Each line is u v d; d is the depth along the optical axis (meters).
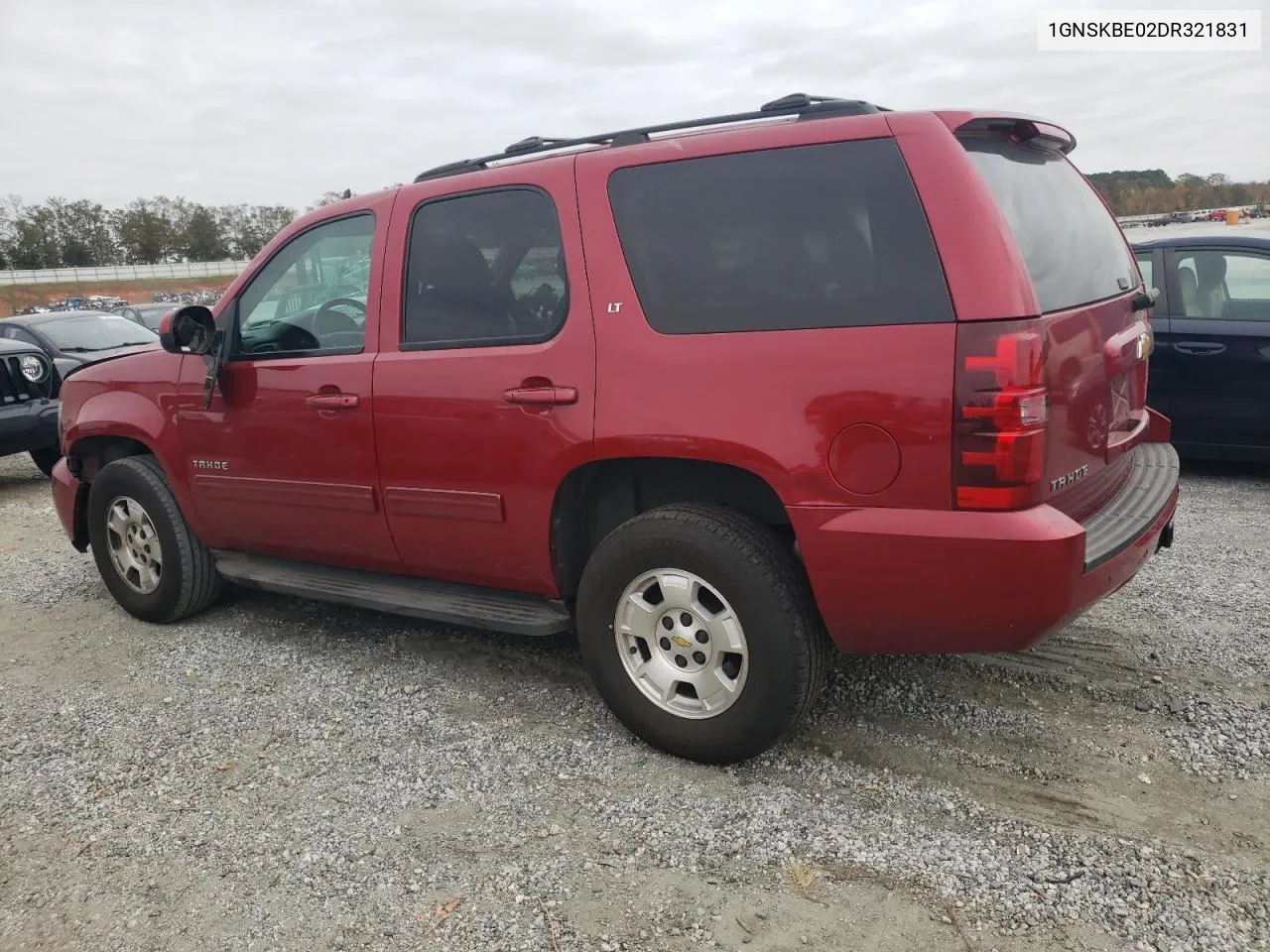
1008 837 2.56
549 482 3.13
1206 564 4.64
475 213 3.34
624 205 2.99
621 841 2.65
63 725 3.58
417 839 2.72
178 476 4.30
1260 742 2.97
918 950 2.17
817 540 2.63
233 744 3.36
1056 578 2.42
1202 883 2.34
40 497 8.24
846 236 2.62
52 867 2.70
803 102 2.89
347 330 3.71
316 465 3.78
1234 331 6.06
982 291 2.41
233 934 2.38
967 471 2.43
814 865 2.49
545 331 3.13
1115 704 3.26
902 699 3.37
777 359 2.66
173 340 3.83
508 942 2.28
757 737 2.85
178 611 4.55
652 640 3.03
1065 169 3.30
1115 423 3.10
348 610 4.71
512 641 4.16
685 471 3.12
